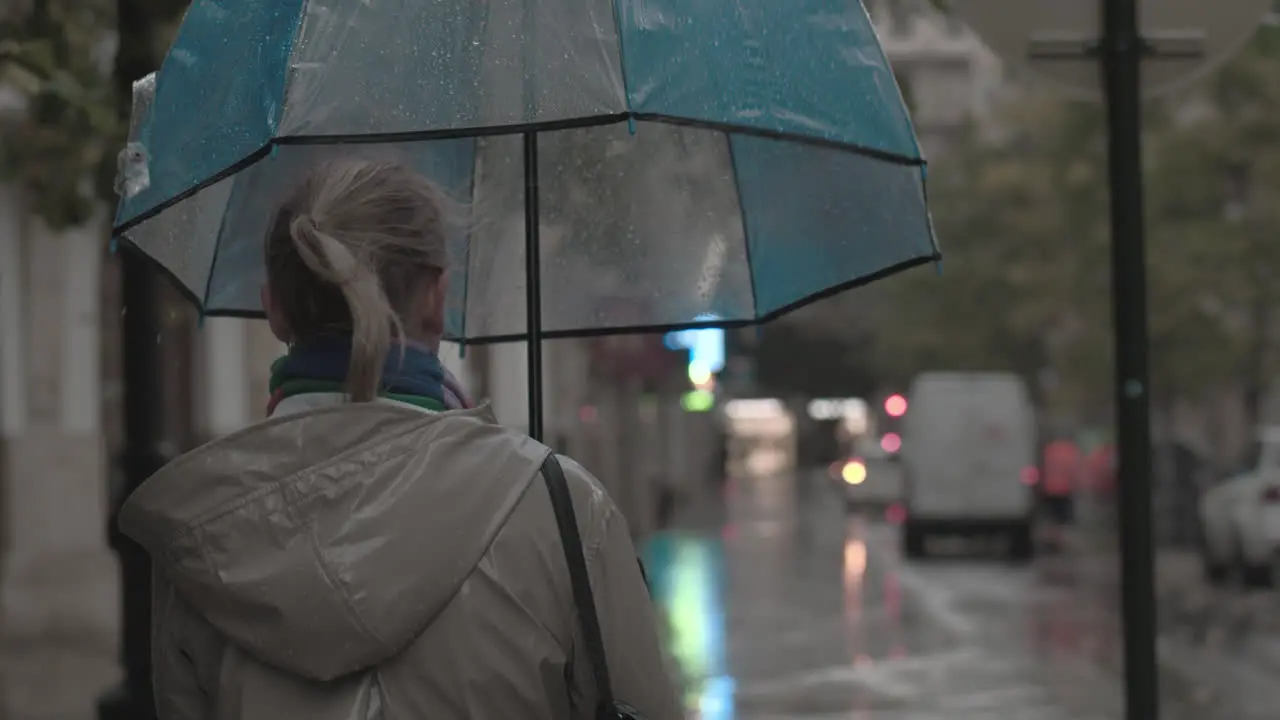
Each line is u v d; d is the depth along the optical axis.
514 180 4.90
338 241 3.05
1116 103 6.16
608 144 4.80
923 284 70.94
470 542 2.92
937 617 23.59
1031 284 59.50
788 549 39.19
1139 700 6.02
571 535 2.98
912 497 37.84
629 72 3.38
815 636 21.08
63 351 23.95
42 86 9.68
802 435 123.12
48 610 22.06
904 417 38.75
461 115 3.43
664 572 31.86
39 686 16.05
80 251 24.06
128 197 3.71
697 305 4.81
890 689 16.38
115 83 9.87
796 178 4.52
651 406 48.25
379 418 2.97
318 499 2.93
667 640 20.56
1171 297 48.22
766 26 3.60
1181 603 26.30
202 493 2.96
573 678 3.02
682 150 4.73
